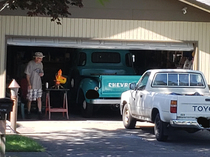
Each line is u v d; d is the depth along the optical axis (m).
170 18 14.22
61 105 16.50
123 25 14.00
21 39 13.49
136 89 11.94
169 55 17.20
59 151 9.01
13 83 10.82
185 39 14.28
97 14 13.83
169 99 9.67
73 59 17.00
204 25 14.34
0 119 6.37
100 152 8.98
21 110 14.01
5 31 13.34
